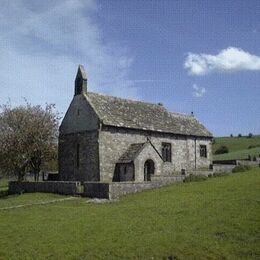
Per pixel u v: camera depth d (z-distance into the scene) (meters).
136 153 50.53
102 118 51.16
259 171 51.94
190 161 62.31
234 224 25.95
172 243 23.20
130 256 21.91
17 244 24.84
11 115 57.56
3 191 56.31
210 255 21.62
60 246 23.86
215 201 33.03
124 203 36.91
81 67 55.31
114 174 51.44
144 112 59.72
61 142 56.69
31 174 71.81
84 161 52.53
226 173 52.16
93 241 24.42
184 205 32.78
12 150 55.66
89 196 41.69
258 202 30.98
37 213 34.12
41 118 58.12
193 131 63.81
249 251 21.86
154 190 43.34
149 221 28.41
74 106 55.28
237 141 132.00
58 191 44.97
